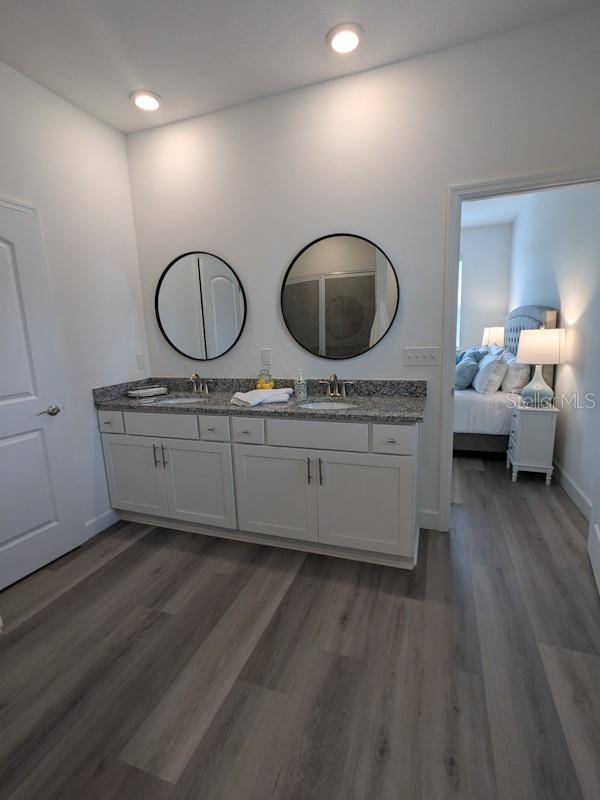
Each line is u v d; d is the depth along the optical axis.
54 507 2.21
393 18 1.76
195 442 2.29
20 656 1.53
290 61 2.03
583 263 2.79
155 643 1.58
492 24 1.82
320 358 2.49
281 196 2.41
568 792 1.02
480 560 2.06
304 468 2.07
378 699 1.30
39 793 1.06
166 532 2.50
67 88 2.17
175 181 2.63
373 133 2.16
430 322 2.22
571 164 1.88
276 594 1.85
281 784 1.07
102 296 2.54
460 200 2.09
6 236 1.95
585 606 1.71
